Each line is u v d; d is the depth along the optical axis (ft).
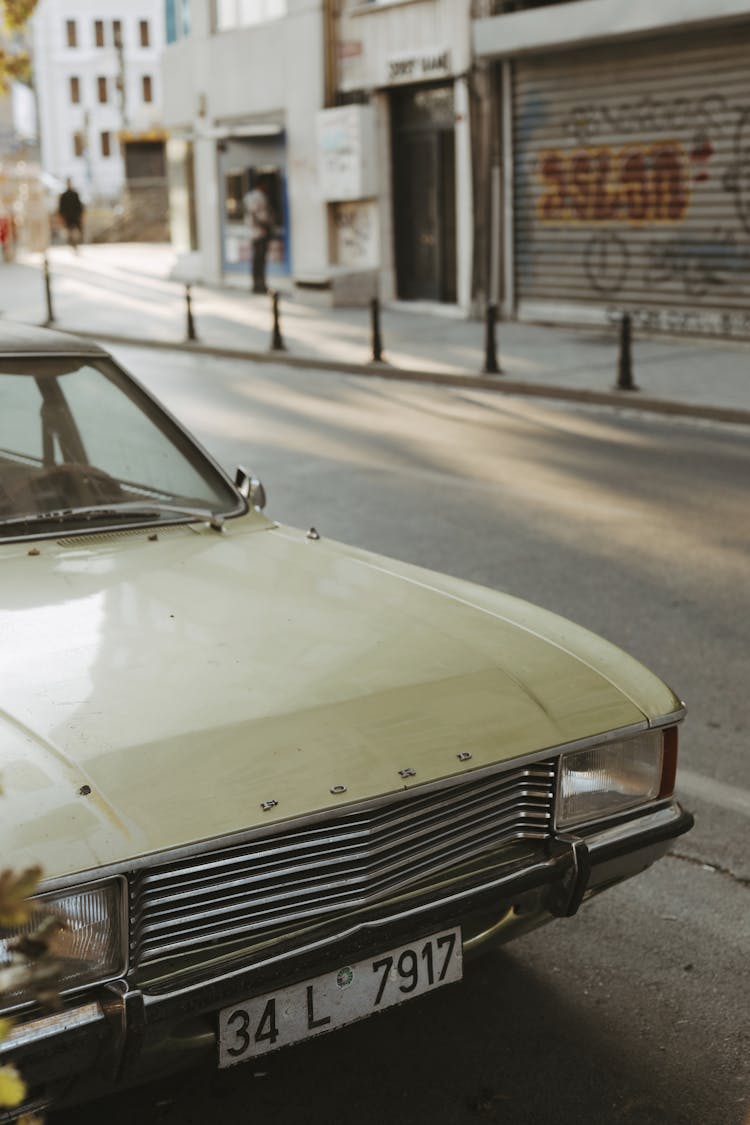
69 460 11.94
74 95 250.98
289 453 34.58
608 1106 9.12
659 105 54.49
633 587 22.18
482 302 65.36
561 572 23.11
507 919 8.89
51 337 12.98
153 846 7.18
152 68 254.27
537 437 37.19
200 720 8.08
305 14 74.23
